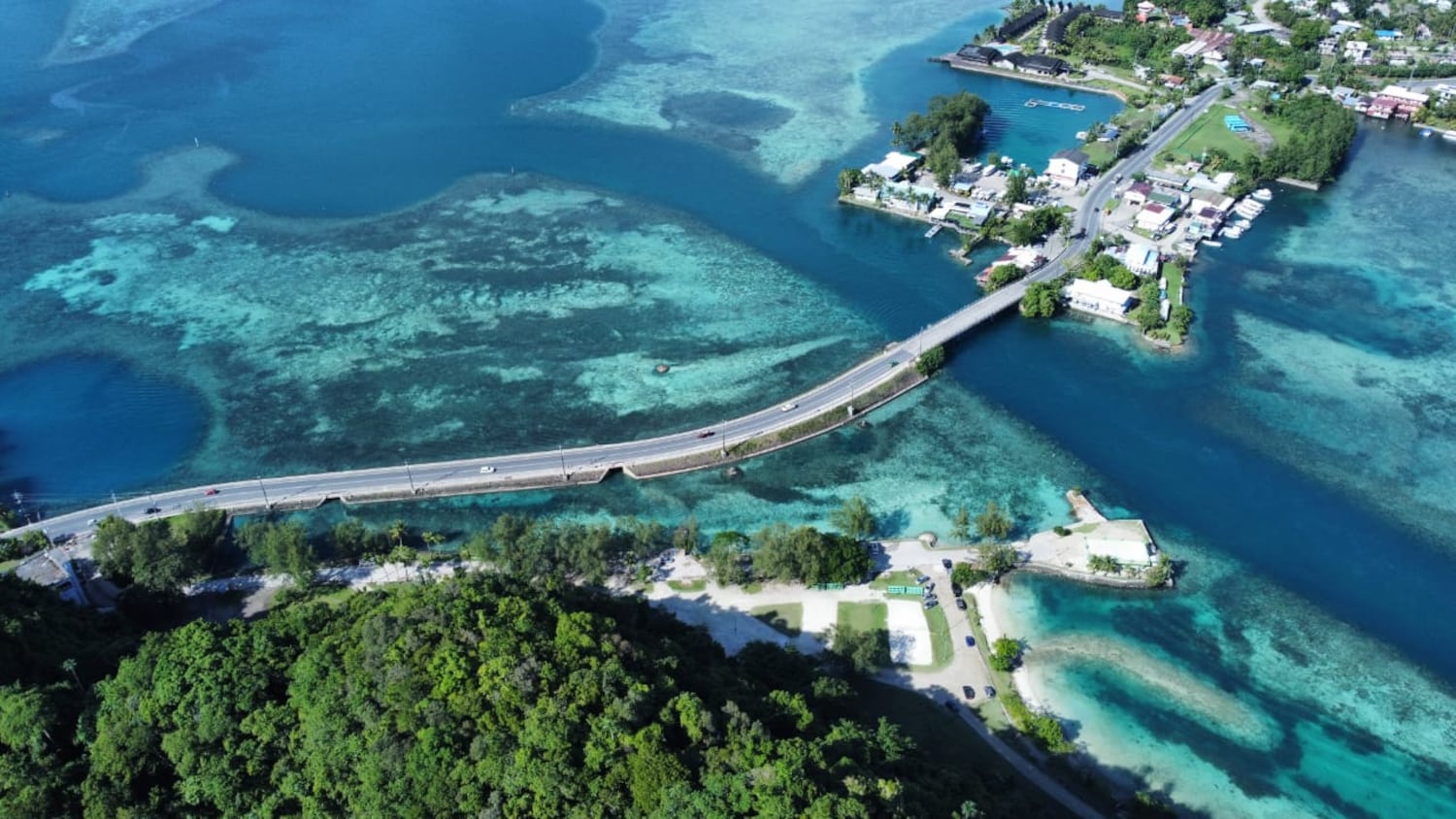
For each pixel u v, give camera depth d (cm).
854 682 14575
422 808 10112
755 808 9588
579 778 10038
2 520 17912
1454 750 13800
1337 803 13075
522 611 12288
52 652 12912
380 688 11219
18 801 10744
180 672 11875
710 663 13562
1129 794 13088
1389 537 17450
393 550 17175
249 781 11225
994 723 13950
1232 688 14688
